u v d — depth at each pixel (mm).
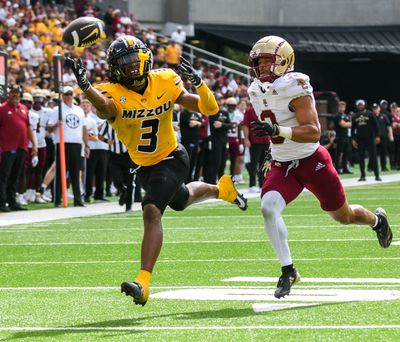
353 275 18953
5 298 17031
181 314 15148
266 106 16547
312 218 31781
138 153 16828
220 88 70250
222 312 15203
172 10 86438
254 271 19906
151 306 15961
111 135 35562
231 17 88000
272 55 16281
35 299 16875
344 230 27609
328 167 16719
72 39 17781
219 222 31047
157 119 16656
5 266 21391
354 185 48469
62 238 26953
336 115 58562
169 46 72938
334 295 16531
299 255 22109
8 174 36406
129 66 16234
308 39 88875
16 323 14711
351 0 90938
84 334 13742
